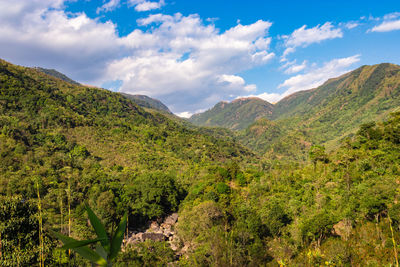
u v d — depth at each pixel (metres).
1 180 42.03
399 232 23.23
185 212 42.94
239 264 11.12
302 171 50.72
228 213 36.75
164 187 50.66
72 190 44.31
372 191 29.31
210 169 63.53
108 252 2.68
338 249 21.84
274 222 30.94
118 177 62.09
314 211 33.31
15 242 14.12
